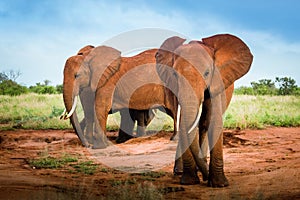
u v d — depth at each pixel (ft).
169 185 28.60
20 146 47.57
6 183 29.01
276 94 110.22
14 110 76.54
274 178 29.48
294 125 58.08
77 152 43.98
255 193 25.07
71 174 33.63
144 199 25.00
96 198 25.27
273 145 44.78
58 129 60.23
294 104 78.28
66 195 25.38
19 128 61.77
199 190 27.09
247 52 28.04
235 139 48.57
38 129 60.34
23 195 25.46
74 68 50.65
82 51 56.39
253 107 69.67
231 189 26.89
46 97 97.76
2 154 42.55
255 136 50.14
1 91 116.47
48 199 24.38
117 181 29.86
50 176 32.58
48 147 47.03
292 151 41.14
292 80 111.24
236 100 80.94
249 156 39.09
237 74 27.86
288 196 24.85
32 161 38.32
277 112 67.31
